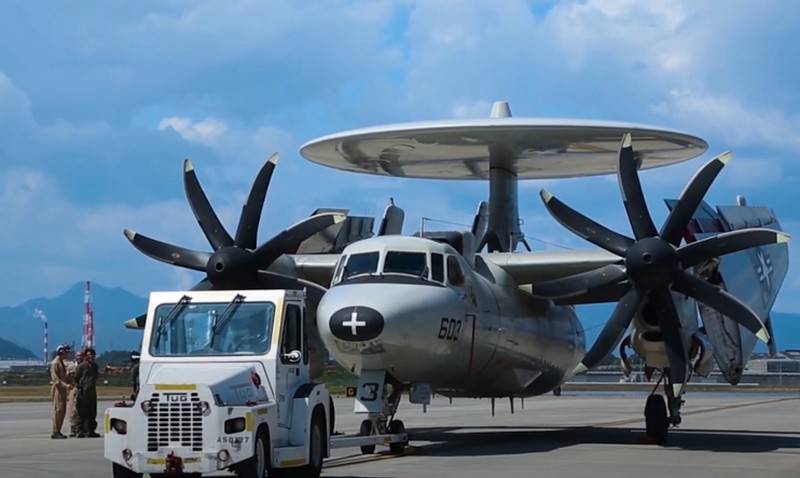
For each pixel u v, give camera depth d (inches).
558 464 652.1
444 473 599.2
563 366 975.6
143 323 830.5
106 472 629.6
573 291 796.6
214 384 505.4
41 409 1574.8
